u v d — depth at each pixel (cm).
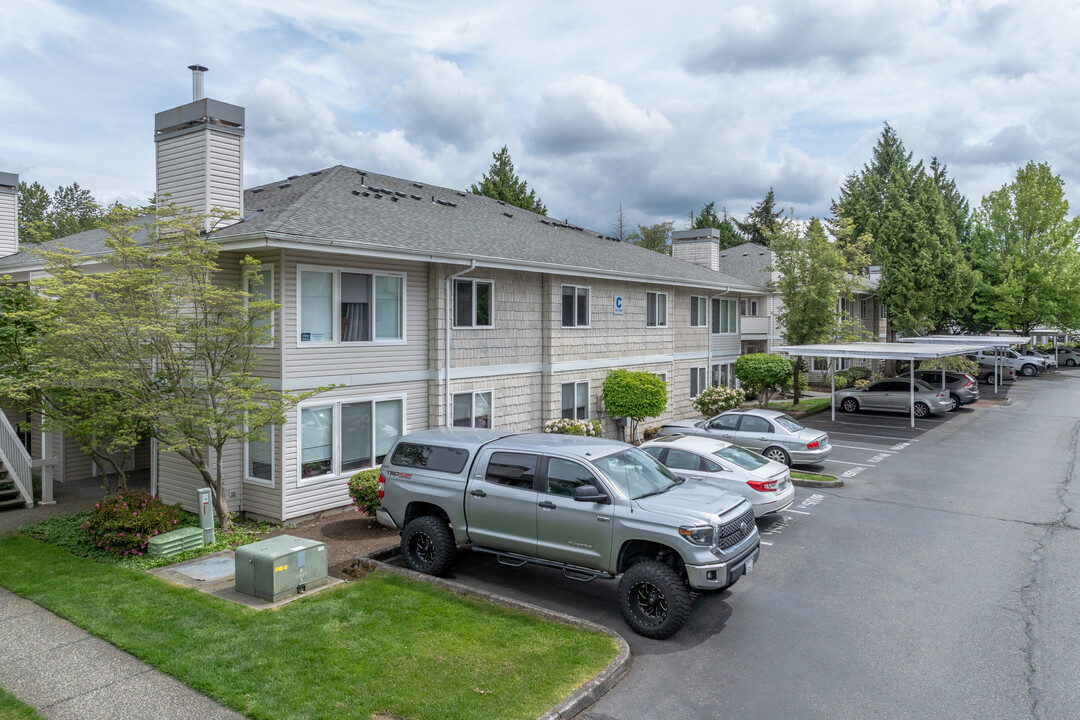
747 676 698
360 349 1355
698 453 1289
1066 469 1762
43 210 7094
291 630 756
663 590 766
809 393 3528
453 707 601
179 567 995
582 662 691
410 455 1014
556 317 1833
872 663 729
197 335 1077
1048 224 4316
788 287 3022
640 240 6519
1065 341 6812
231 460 1294
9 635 754
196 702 615
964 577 992
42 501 1400
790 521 1298
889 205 4034
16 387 1138
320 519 1278
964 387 2955
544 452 899
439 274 1486
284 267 1212
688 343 2586
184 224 1064
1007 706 645
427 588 891
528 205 5094
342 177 1683
